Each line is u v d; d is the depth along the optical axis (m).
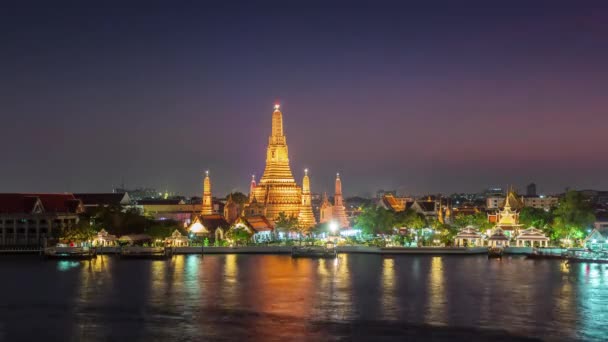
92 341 131.38
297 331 136.50
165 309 156.12
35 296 172.00
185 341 130.50
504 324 140.88
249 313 151.50
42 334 136.25
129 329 139.00
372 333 134.75
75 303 163.25
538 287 182.12
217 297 169.62
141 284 189.12
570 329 136.88
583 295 170.12
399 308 155.75
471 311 152.38
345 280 195.88
